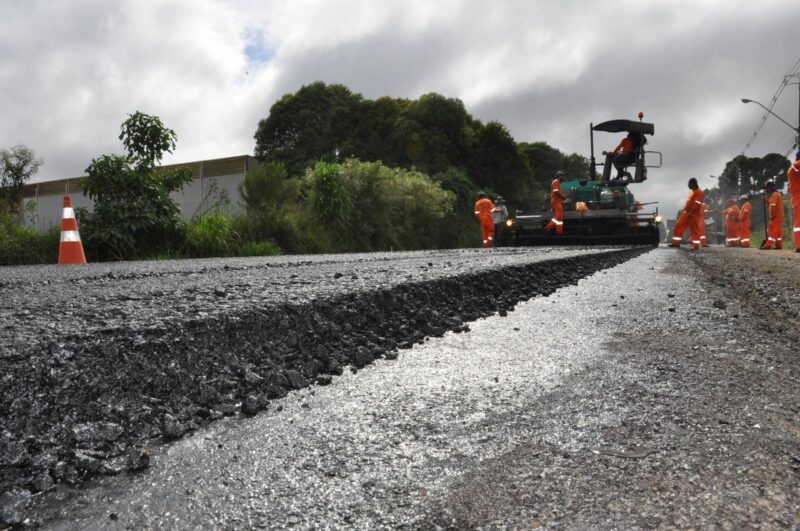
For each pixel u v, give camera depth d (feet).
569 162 205.98
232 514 3.09
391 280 11.02
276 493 3.32
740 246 57.72
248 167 84.48
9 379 4.21
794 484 3.23
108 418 4.39
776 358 6.58
